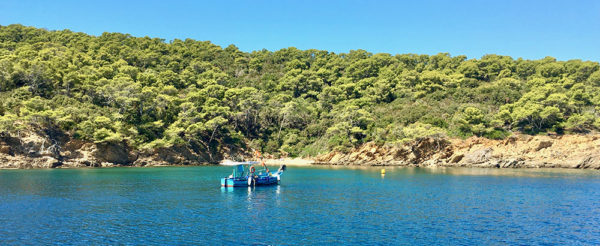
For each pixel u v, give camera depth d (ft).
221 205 171.94
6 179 253.65
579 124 394.11
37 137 346.95
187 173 317.83
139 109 431.84
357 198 191.93
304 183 253.24
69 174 293.84
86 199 183.21
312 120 510.58
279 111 508.12
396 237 121.90
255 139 486.38
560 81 561.43
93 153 369.30
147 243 114.11
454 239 120.06
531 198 191.31
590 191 213.87
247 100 484.74
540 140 385.29
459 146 401.90
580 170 347.77
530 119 410.93
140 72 549.95
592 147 370.94
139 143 398.83
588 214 154.81
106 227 131.44
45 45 573.74
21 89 385.70
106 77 486.79
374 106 514.27
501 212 158.30
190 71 623.77
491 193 207.51
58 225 133.49
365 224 137.69
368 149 425.69
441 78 566.36
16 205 166.91
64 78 413.39
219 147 453.58
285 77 647.97
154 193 204.23
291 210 161.79
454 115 436.76
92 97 420.36
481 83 593.01
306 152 468.75
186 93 530.68
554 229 132.05
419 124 422.82
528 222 141.38
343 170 361.10
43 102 368.48
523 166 380.58
